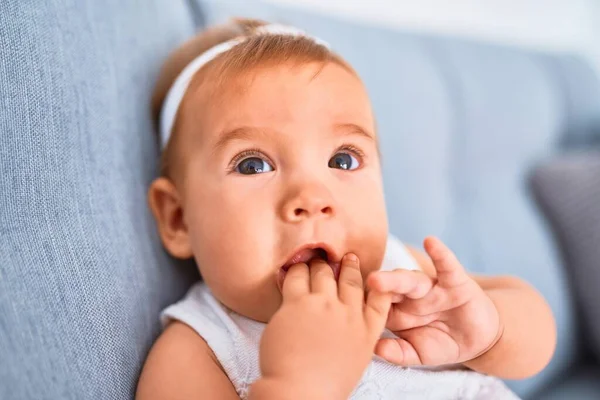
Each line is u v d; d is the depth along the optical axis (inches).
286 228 24.1
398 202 42.9
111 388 22.4
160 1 34.8
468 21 71.5
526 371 27.7
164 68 32.7
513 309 27.5
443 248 22.6
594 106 67.2
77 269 22.9
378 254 25.9
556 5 81.8
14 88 22.5
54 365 19.9
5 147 22.0
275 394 19.5
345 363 20.2
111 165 27.5
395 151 43.6
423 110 47.0
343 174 26.4
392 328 23.8
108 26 29.3
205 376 24.4
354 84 28.2
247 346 25.8
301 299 21.5
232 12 39.8
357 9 60.7
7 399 16.7
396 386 26.4
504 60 58.4
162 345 25.7
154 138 32.4
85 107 25.9
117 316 24.1
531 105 58.0
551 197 53.9
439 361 24.0
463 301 23.3
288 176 25.2
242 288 24.7
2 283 19.5
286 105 25.9
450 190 49.2
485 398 29.1
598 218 50.6
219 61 29.1
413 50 49.6
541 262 51.1
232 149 26.1
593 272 50.7
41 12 24.4
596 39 88.5
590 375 50.6
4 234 21.0
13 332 18.6
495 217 51.0
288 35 30.0
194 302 28.4
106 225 25.6
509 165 54.4
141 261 27.5
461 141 51.0
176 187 30.3
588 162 52.9
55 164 23.6
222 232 25.2
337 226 24.5
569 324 50.6
